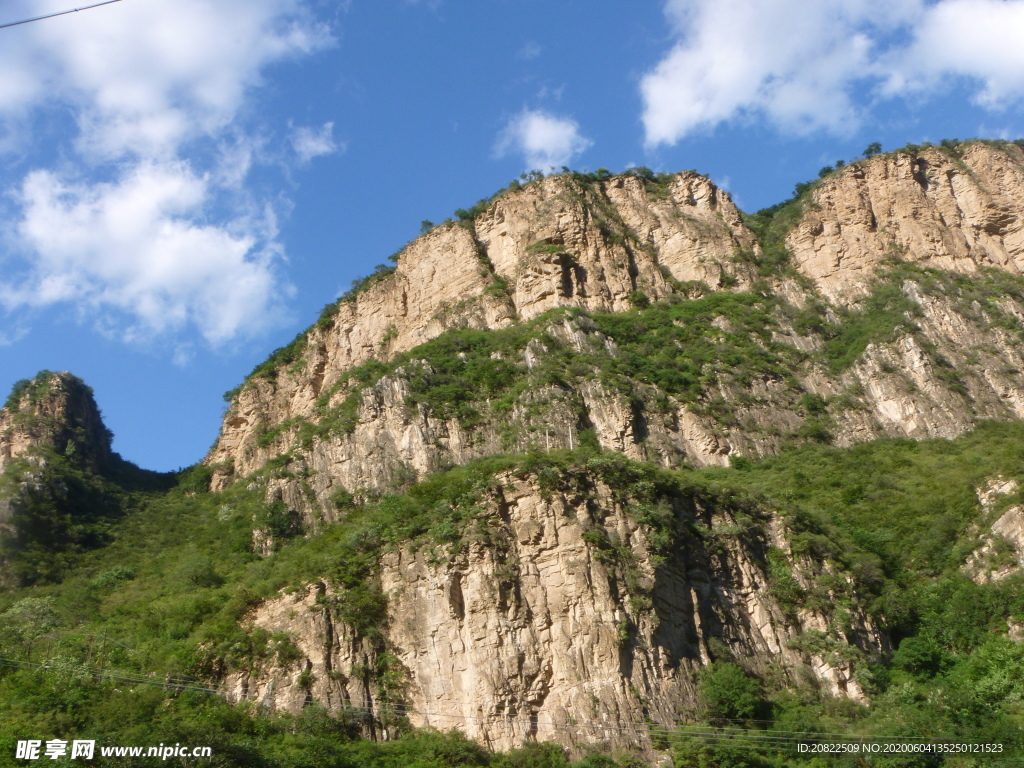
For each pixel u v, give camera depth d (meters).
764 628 66.94
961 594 71.62
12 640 66.38
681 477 74.50
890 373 101.62
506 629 62.50
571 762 57.50
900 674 66.38
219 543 89.12
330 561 69.00
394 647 64.56
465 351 99.50
